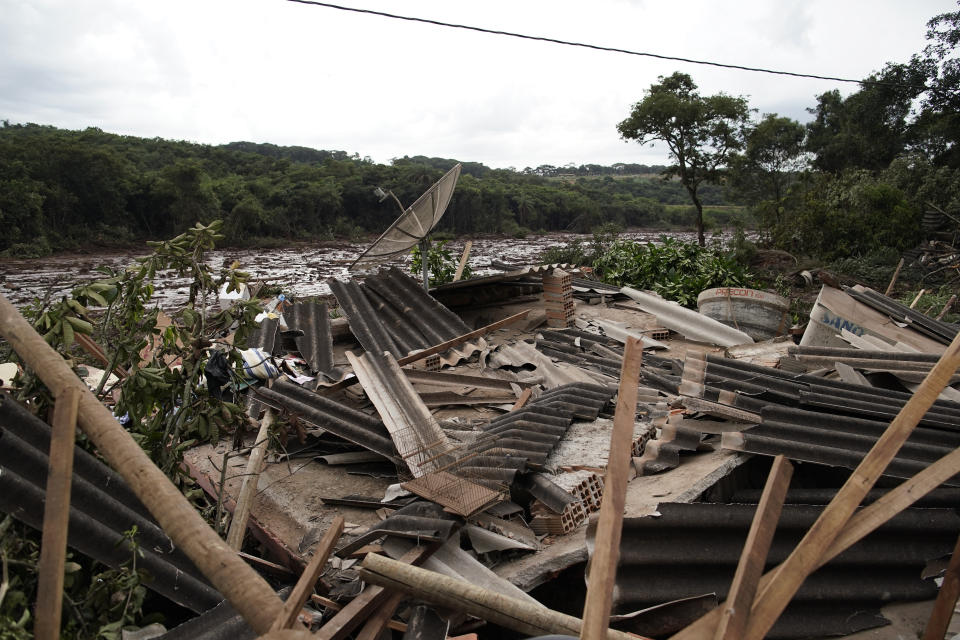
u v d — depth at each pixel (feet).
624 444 7.42
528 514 16.15
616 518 7.11
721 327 34.78
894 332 30.07
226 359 19.30
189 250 17.03
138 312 15.99
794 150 159.63
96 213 193.36
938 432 17.12
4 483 10.12
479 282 37.24
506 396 24.40
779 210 136.87
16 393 12.82
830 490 15.78
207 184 224.12
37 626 8.00
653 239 270.87
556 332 34.24
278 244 219.20
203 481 19.24
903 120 140.56
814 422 17.47
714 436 17.89
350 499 17.80
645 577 13.16
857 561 13.67
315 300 33.68
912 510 14.43
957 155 122.01
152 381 14.96
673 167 134.10
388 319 33.76
